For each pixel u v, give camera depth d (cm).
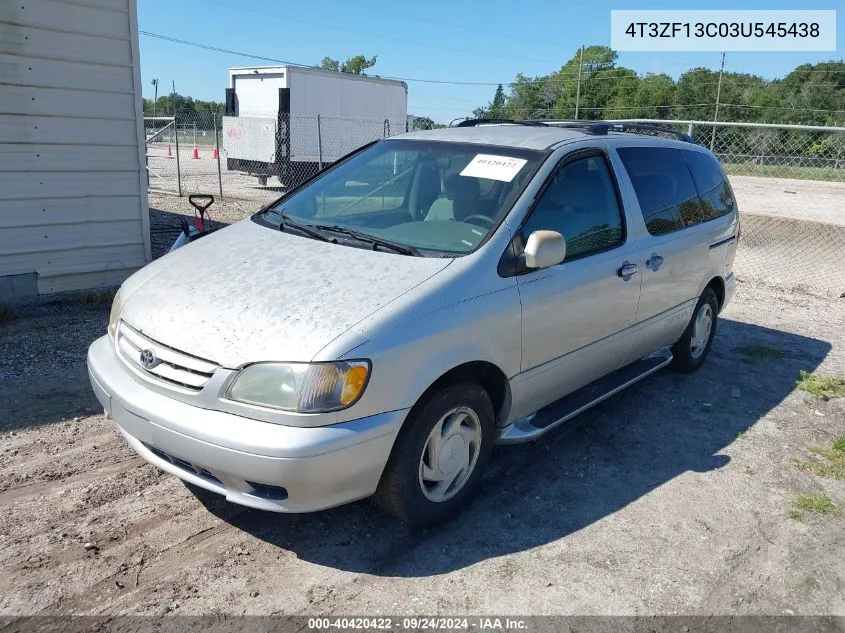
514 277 341
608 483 384
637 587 298
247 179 2183
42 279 647
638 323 442
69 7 611
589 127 453
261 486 280
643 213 443
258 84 2019
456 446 329
